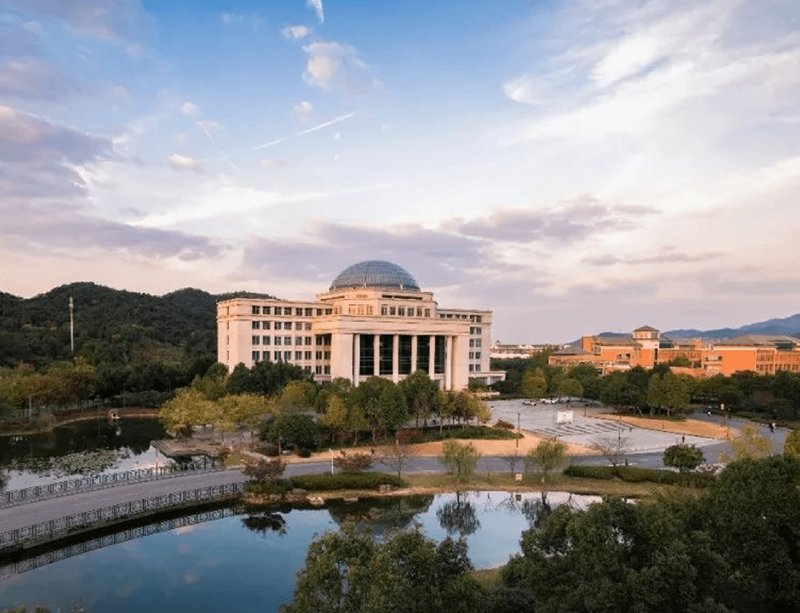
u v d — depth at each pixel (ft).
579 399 513.04
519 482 222.69
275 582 136.15
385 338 480.23
